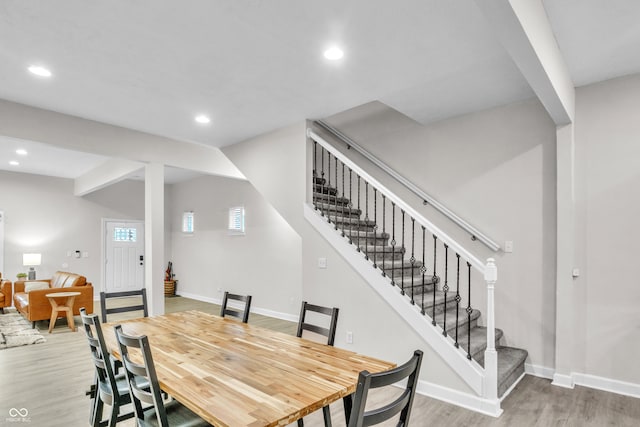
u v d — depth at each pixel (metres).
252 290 6.85
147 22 2.30
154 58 2.77
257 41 2.53
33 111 3.77
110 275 8.49
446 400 2.92
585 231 3.31
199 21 2.29
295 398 1.47
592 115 3.31
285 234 6.28
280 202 4.41
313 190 4.54
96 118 4.14
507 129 3.80
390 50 2.65
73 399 2.99
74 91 3.38
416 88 3.44
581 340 3.29
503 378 2.98
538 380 3.38
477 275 3.89
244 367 1.83
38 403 2.91
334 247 3.75
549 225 3.52
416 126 4.46
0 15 2.21
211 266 7.85
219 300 7.58
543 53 2.25
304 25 2.33
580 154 3.36
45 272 7.67
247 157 4.89
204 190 8.16
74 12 2.19
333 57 2.75
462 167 4.08
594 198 3.28
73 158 6.29
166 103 3.68
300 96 3.51
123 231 8.73
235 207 7.30
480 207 3.94
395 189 4.59
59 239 7.87
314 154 4.63
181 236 8.80
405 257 4.45
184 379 1.67
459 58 2.77
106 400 2.16
